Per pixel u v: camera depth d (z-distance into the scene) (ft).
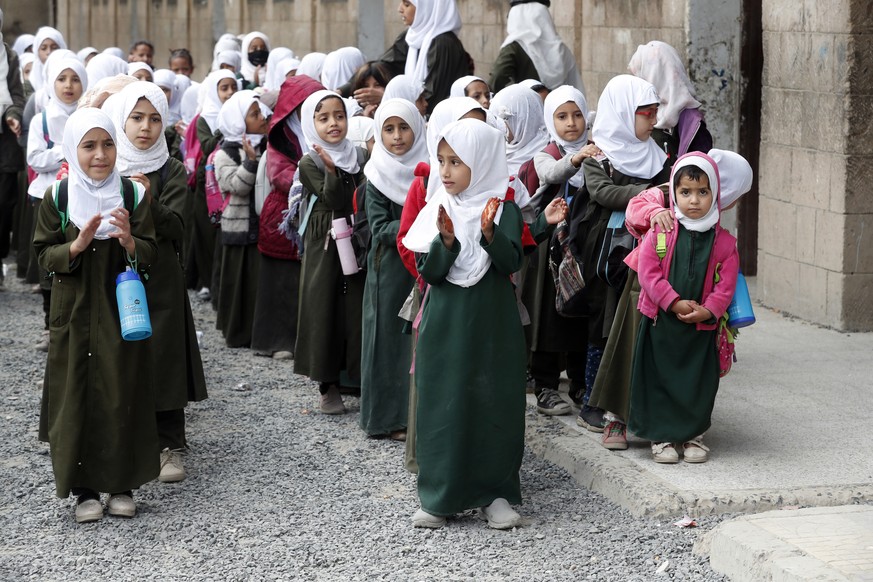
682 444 19.71
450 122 19.13
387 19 52.95
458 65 31.45
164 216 19.40
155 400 19.53
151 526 18.13
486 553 16.90
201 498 19.26
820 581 14.40
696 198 18.84
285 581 16.14
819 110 28.32
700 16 32.40
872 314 28.35
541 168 21.71
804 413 22.15
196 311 33.47
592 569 16.31
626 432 20.44
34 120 29.71
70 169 17.92
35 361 28.25
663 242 19.01
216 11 68.39
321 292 23.16
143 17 79.41
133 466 18.15
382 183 21.43
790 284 29.94
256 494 19.42
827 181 28.27
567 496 19.03
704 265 18.98
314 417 23.66
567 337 22.25
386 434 22.13
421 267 17.31
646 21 34.68
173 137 36.42
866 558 15.08
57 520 18.47
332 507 18.79
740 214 34.27
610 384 19.99
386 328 21.75
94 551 17.26
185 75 45.93
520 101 23.32
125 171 19.97
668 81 23.03
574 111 22.17
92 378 17.83
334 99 23.39
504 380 17.52
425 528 17.79
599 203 20.48
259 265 28.66
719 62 32.73
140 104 19.94
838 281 28.19
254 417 23.63
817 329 28.58
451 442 17.43
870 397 23.15
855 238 27.94
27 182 36.40
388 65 33.09
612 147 20.63
